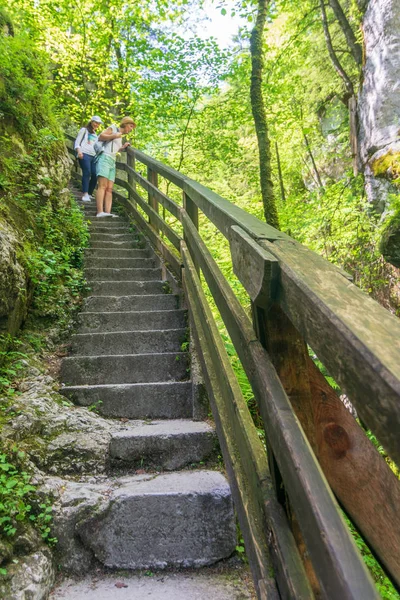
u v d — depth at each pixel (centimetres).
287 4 1116
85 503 204
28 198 425
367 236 871
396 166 809
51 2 1028
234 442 183
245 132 1374
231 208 201
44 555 187
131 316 386
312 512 91
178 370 325
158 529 201
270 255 124
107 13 1056
